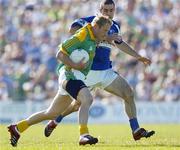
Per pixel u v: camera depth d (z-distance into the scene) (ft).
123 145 100.42
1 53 293.23
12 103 248.73
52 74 274.77
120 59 271.08
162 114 245.86
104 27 95.20
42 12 311.47
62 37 295.28
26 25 306.96
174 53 277.44
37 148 93.09
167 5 307.99
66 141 115.24
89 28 95.61
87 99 94.79
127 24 296.71
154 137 127.44
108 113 248.11
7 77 272.72
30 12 312.29
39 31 299.58
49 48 286.87
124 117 247.29
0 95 268.00
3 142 112.27
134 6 307.37
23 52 288.10
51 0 316.60
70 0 314.14
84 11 307.99
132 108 110.63
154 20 299.99
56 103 101.04
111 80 111.86
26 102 249.34
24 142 112.06
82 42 95.40
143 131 107.96
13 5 319.47
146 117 246.47
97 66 112.06
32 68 277.44
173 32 291.99
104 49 112.27
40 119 102.12
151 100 260.42
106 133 162.20
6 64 283.59
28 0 320.91
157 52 280.31
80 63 95.30
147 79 265.13
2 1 325.62
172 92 262.06
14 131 100.58
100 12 109.40
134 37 289.53
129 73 267.80
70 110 119.44
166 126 211.20
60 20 305.32
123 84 111.55
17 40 296.92
